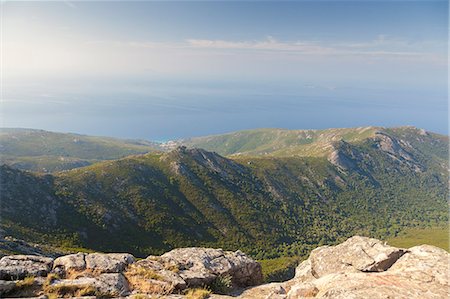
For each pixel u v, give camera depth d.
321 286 14.25
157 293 15.43
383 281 13.01
